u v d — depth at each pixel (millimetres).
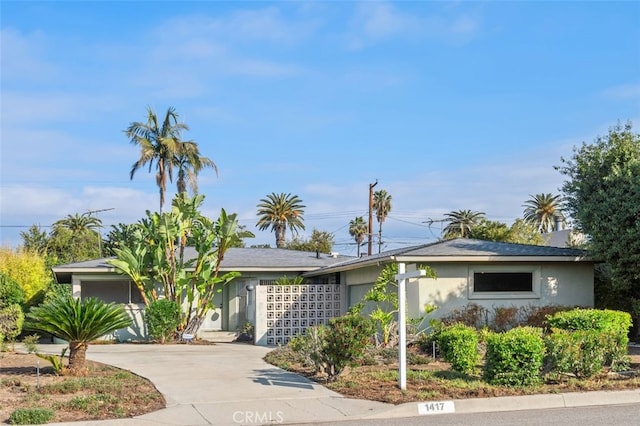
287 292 23281
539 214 65750
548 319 16594
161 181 38312
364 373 13625
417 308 19016
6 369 14977
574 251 19891
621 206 18469
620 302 20797
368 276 21812
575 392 11742
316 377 13578
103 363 16266
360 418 10312
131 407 10836
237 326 28359
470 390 11812
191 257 28250
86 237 50000
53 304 14328
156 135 38406
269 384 12938
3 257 27625
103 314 14078
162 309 23594
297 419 10242
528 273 19938
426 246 20297
